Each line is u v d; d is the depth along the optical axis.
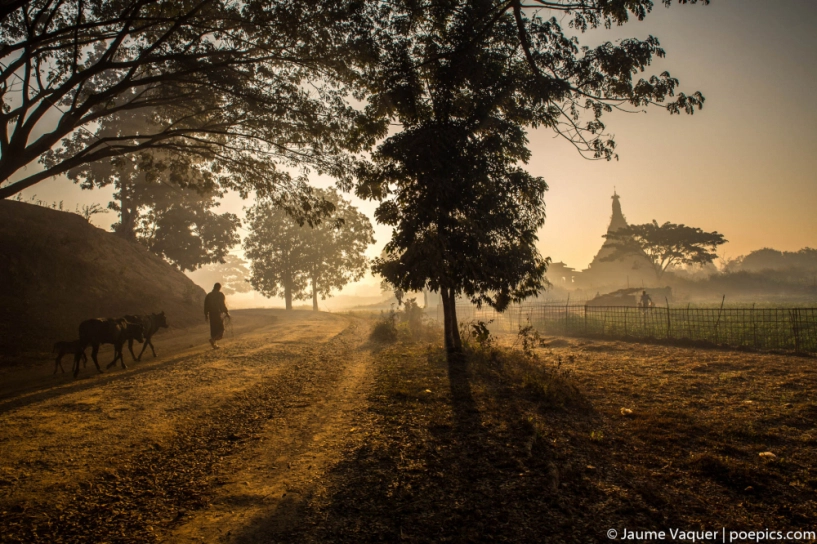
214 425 5.99
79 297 18.34
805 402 6.94
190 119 13.99
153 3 10.11
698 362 10.96
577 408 6.89
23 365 11.21
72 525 3.42
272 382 8.62
